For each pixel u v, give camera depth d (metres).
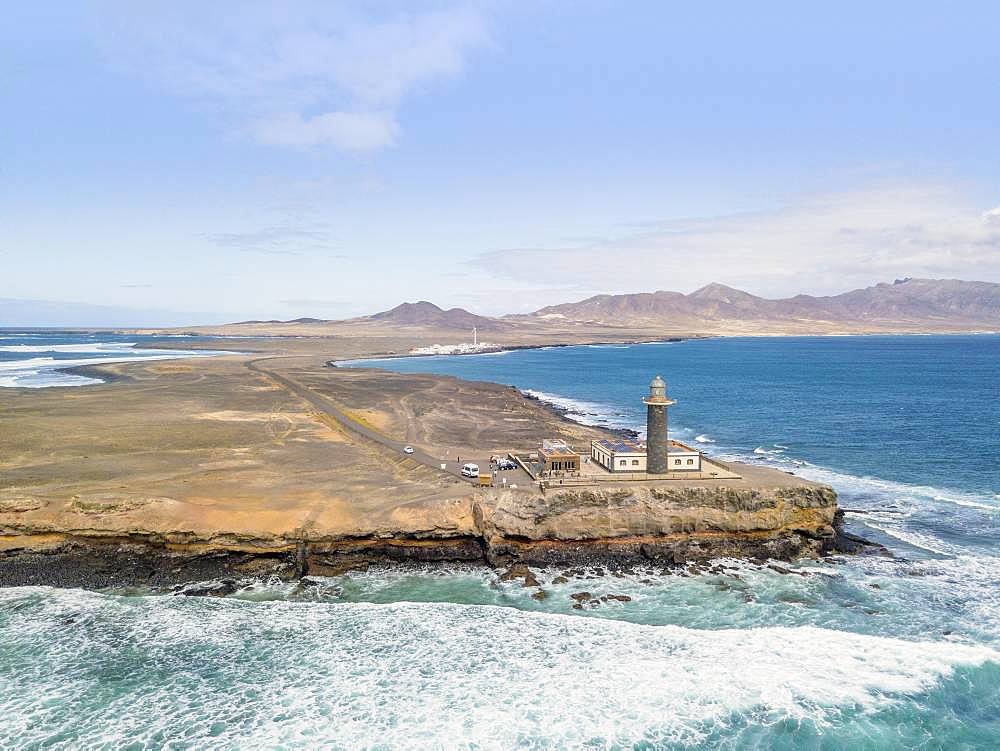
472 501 55.69
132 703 34.88
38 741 31.97
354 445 84.75
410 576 51.62
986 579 50.22
